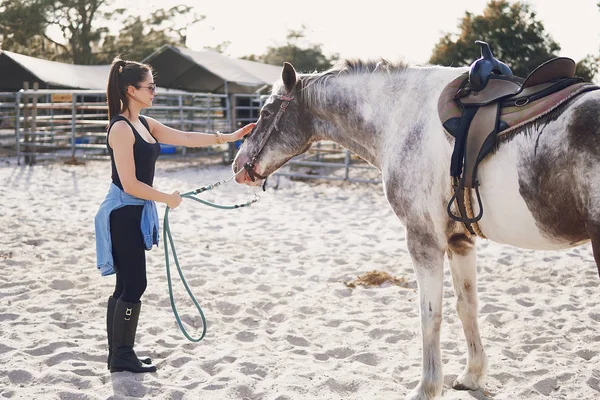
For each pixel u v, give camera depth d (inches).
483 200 101.3
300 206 365.4
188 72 808.3
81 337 148.6
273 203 374.0
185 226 294.8
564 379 126.4
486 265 228.4
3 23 1375.5
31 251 234.5
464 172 100.3
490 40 872.9
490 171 99.1
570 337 152.3
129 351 128.6
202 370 130.0
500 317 169.6
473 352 123.1
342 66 125.5
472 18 903.7
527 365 135.0
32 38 1469.0
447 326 162.1
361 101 120.7
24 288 185.2
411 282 203.5
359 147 124.4
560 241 96.7
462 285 120.2
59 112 789.9
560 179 90.7
